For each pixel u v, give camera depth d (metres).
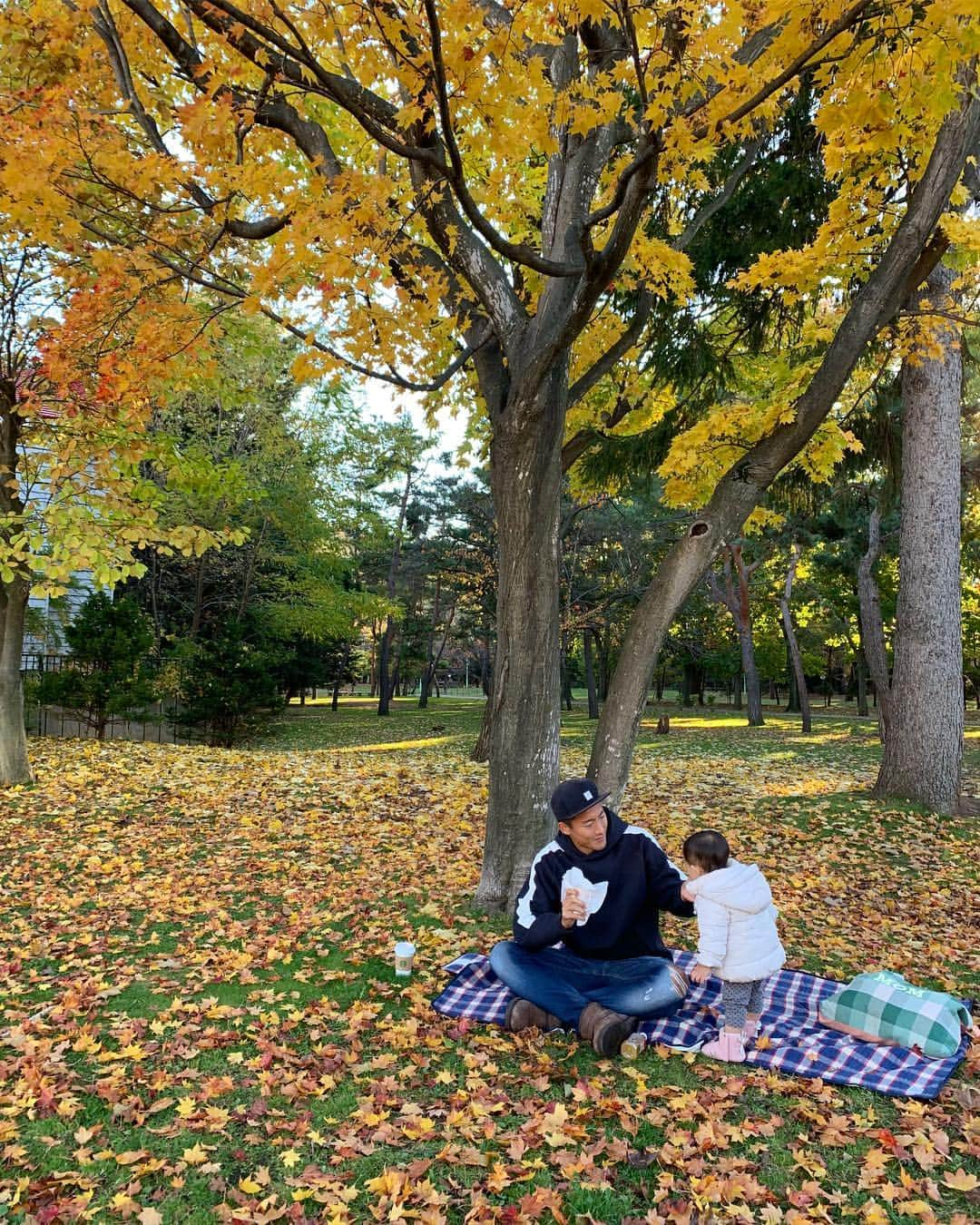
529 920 3.54
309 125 4.26
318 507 19.91
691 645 32.47
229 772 10.41
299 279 3.95
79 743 12.41
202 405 14.26
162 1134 2.67
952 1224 2.22
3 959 4.26
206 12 3.06
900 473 10.48
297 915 5.07
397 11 3.03
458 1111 2.79
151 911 5.13
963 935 5.28
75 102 3.92
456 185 3.01
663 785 11.72
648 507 24.41
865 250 5.38
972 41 2.71
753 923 3.24
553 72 4.44
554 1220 2.27
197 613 19.09
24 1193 2.36
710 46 2.90
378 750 17.31
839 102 3.24
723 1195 2.34
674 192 5.44
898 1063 3.14
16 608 8.92
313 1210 2.31
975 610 26.36
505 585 4.91
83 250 4.64
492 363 5.00
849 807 8.80
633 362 7.13
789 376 5.92
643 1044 3.27
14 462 8.92
